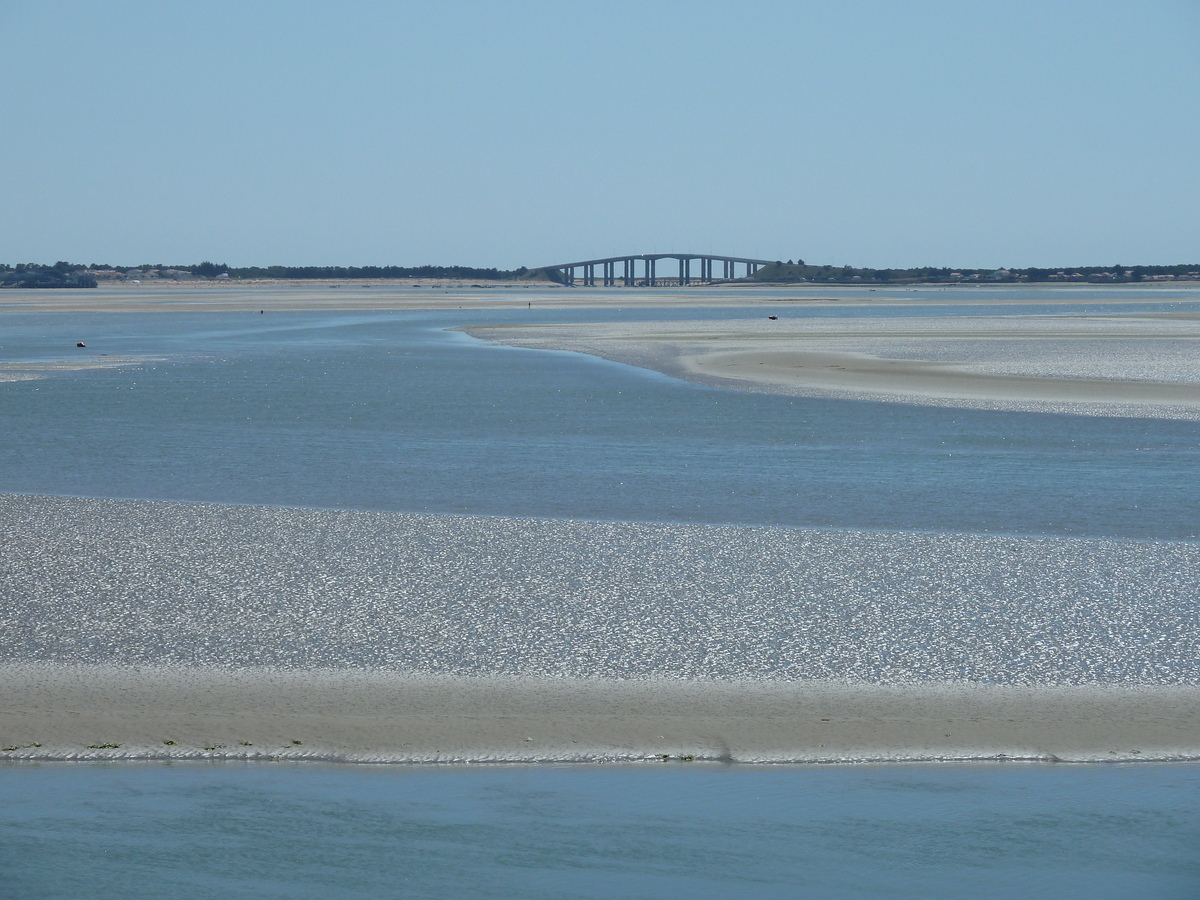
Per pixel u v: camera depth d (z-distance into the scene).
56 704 12.43
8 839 9.30
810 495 26.58
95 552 20.02
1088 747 11.35
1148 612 16.42
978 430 38.06
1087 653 14.47
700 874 8.76
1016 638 15.11
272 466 30.92
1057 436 36.62
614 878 8.70
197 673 13.55
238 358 74.31
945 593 17.44
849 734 11.63
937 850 9.15
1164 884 8.63
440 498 26.19
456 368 65.31
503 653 14.37
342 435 37.47
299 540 21.05
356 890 8.51
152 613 16.17
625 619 15.95
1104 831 9.55
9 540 20.94
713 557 19.81
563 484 28.08
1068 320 124.50
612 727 11.78
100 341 94.88
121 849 9.13
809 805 10.01
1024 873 8.80
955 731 11.74
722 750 11.23
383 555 19.84
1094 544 21.05
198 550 20.20
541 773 10.67
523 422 40.81
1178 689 13.12
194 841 9.26
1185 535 22.19
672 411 43.88
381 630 15.38
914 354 70.06
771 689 13.06
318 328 118.00
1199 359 64.81
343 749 11.20
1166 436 36.53
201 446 34.78
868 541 21.25
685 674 13.59
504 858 8.98
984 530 22.66
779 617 16.06
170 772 10.66
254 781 10.46
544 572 18.64
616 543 20.92
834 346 78.19
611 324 119.44
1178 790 10.34
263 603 16.69
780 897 8.44
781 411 43.66
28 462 31.59
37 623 15.66
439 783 10.43
